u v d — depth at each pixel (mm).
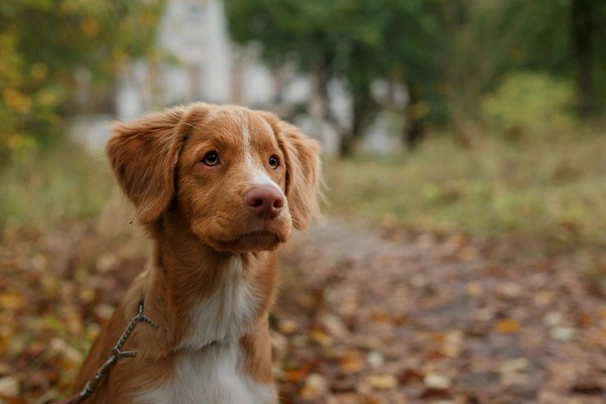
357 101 6746
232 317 807
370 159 4750
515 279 1723
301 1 6234
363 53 6441
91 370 856
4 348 1106
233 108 822
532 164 2848
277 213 740
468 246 2111
